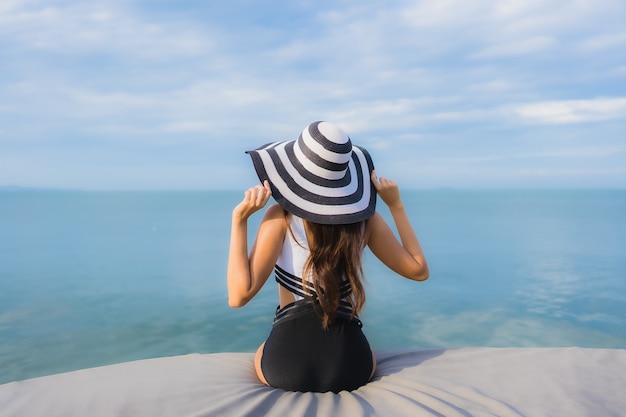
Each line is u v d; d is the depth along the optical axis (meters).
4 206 102.25
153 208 90.06
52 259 22.27
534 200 142.75
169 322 11.28
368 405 1.66
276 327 1.88
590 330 10.59
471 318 11.63
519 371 1.99
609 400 1.72
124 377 1.92
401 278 16.89
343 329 1.85
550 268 18.77
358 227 1.87
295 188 1.81
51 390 1.77
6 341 9.87
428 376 1.95
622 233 34.59
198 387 1.81
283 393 1.77
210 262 21.28
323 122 1.89
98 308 12.67
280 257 1.87
